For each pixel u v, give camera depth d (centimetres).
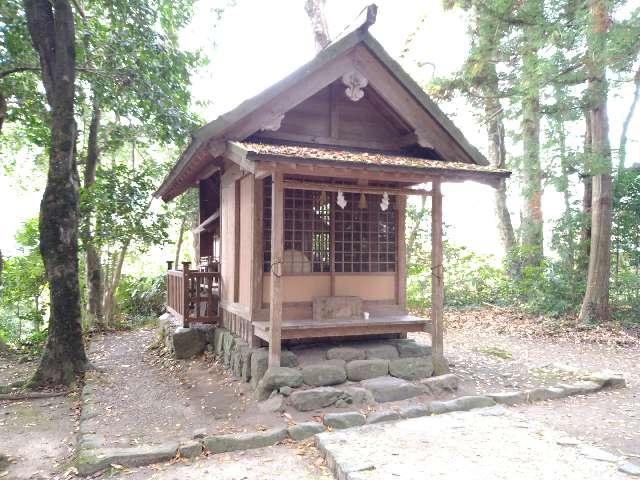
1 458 432
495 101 1266
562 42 920
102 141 1253
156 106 845
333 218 676
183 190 970
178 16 1030
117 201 988
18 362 857
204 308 852
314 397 521
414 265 1417
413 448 417
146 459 409
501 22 1016
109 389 627
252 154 490
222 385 625
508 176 621
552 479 357
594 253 1057
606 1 837
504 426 475
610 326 1005
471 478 359
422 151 728
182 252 2053
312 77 612
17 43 794
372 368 597
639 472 367
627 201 1105
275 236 554
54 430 515
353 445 423
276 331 555
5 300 1080
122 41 834
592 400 582
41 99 932
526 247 1307
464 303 1384
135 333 1113
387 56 624
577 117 1025
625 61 914
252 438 442
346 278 681
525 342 959
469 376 664
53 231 691
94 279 1145
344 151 627
